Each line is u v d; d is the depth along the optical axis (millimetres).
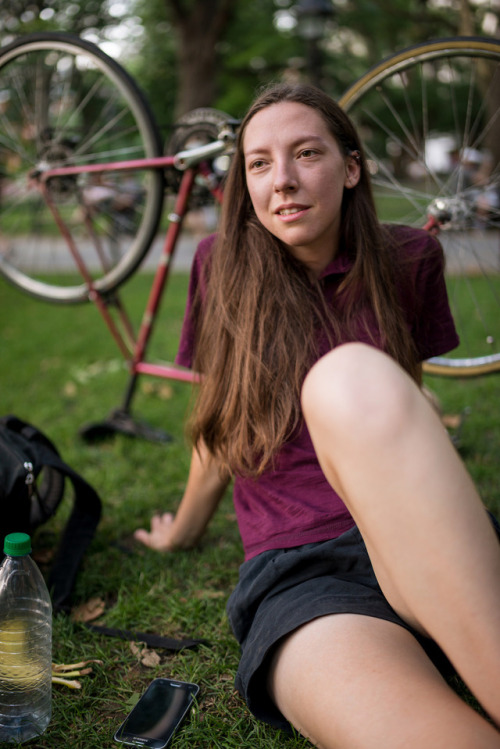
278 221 1265
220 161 2340
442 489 880
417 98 17906
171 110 17062
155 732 1248
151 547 1938
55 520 2064
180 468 2428
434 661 1154
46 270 6672
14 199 3330
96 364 3799
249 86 15398
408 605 932
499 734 878
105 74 2449
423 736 891
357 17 14234
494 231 3035
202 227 7871
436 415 941
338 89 19344
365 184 1373
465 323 4055
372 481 906
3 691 1267
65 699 1349
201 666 1445
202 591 1730
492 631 861
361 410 908
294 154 1241
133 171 2496
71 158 2637
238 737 1253
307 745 1188
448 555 872
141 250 2586
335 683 1000
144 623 1607
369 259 1330
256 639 1156
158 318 4875
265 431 1270
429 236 1496
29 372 3619
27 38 2566
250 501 1367
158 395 3277
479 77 7574
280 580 1229
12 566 1300
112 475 2367
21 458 1488
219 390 1376
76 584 1754
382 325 1307
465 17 6809
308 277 1363
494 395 3029
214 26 10438
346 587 1158
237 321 1342
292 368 1281
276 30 15125
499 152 7492
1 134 2975
